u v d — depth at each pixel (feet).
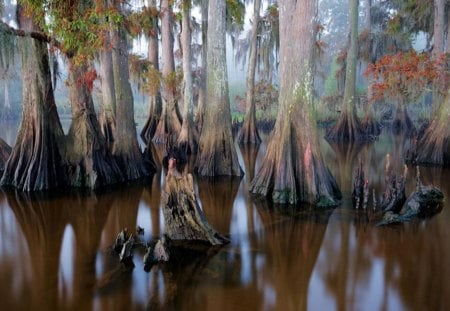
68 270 16.58
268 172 28.86
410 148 45.21
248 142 69.26
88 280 15.62
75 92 32.01
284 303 13.80
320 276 15.87
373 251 18.35
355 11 68.39
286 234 20.83
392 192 24.99
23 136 31.53
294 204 26.50
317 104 98.07
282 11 28.58
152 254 17.51
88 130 31.65
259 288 14.88
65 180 32.01
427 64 48.01
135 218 24.12
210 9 37.35
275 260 17.44
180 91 66.54
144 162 37.88
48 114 31.65
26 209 25.95
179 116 63.77
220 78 37.52
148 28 48.44
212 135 37.60
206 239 19.61
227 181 34.91
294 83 27.32
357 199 25.94
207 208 26.13
